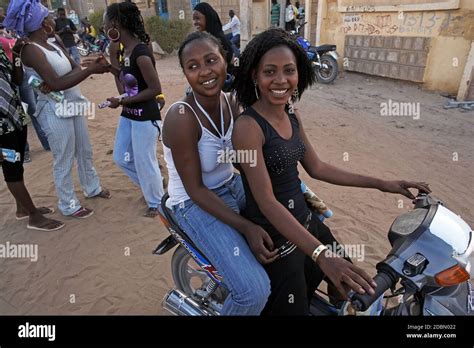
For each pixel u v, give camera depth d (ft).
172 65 41.01
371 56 29.84
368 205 12.80
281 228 5.09
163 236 11.56
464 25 23.26
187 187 6.05
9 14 9.66
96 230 11.93
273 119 5.46
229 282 5.77
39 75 10.34
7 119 10.36
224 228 6.07
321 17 33.86
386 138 18.29
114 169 16.21
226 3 53.11
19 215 12.64
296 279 5.85
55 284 9.73
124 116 11.41
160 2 57.41
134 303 9.05
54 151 11.68
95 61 10.62
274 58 5.08
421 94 25.58
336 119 21.33
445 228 4.92
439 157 15.96
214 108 6.17
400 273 4.77
